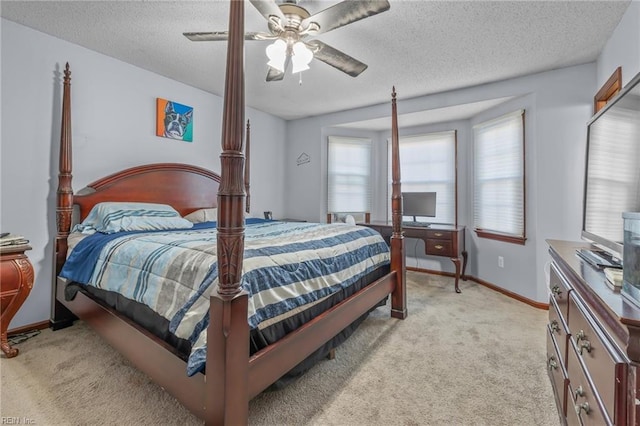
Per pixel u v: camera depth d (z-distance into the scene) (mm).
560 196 2924
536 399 1596
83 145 2645
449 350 2113
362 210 4797
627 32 2059
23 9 2111
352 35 2377
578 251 1531
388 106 4012
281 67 1965
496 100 3330
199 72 3135
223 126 1078
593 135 1545
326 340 1752
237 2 1067
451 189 4227
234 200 1084
